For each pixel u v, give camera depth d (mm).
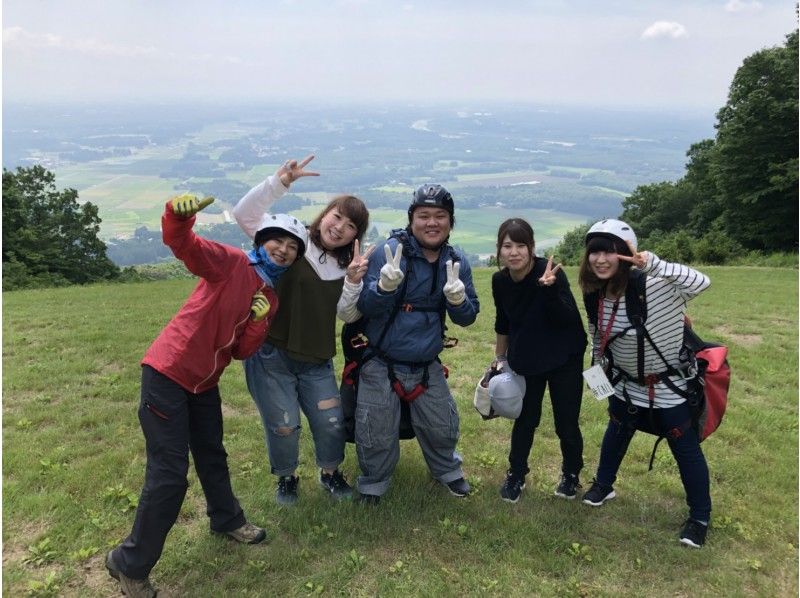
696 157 40250
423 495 3701
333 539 3242
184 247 2523
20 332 8305
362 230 3283
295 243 3008
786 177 26016
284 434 3387
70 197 34125
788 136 27062
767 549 3270
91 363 6473
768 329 8961
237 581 2885
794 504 3729
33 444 4309
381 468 3486
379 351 3377
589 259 3201
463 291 3156
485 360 6941
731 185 29750
